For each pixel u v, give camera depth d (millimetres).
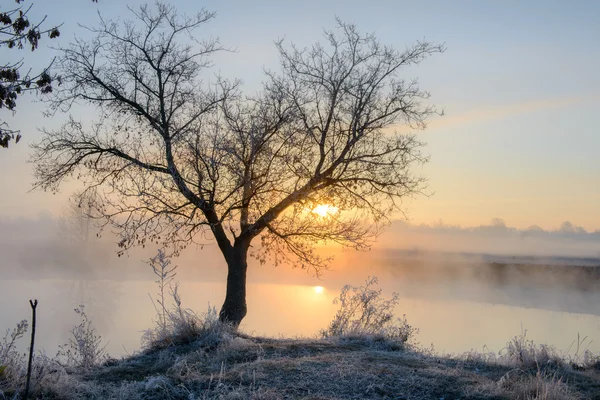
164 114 14711
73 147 14883
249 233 15312
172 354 8750
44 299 42031
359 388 6223
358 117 15281
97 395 6234
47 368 6574
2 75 6672
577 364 8602
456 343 19906
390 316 12430
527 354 8422
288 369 6926
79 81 14664
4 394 5664
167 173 14609
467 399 5949
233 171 14375
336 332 11812
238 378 6562
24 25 6828
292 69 15570
